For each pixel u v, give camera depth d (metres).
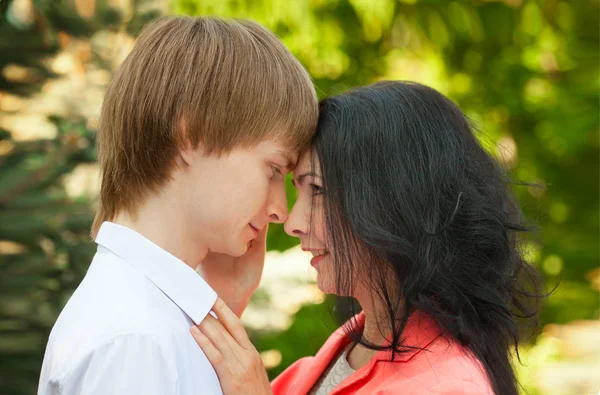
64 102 3.13
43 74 3.16
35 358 3.00
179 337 1.45
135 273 1.49
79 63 3.21
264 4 4.81
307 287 3.46
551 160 6.32
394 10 5.20
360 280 1.66
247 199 1.54
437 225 1.60
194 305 1.50
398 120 1.63
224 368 1.49
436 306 1.62
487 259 1.64
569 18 6.20
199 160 1.52
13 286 2.93
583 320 6.62
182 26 1.58
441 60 5.45
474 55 5.75
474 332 1.60
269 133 1.54
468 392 1.47
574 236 6.62
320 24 5.05
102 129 1.61
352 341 1.84
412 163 1.61
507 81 5.70
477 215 1.63
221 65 1.52
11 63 3.09
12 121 3.19
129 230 1.53
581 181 6.61
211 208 1.53
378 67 5.36
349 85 5.22
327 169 1.62
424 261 1.57
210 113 1.50
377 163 1.60
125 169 1.55
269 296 3.30
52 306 2.97
